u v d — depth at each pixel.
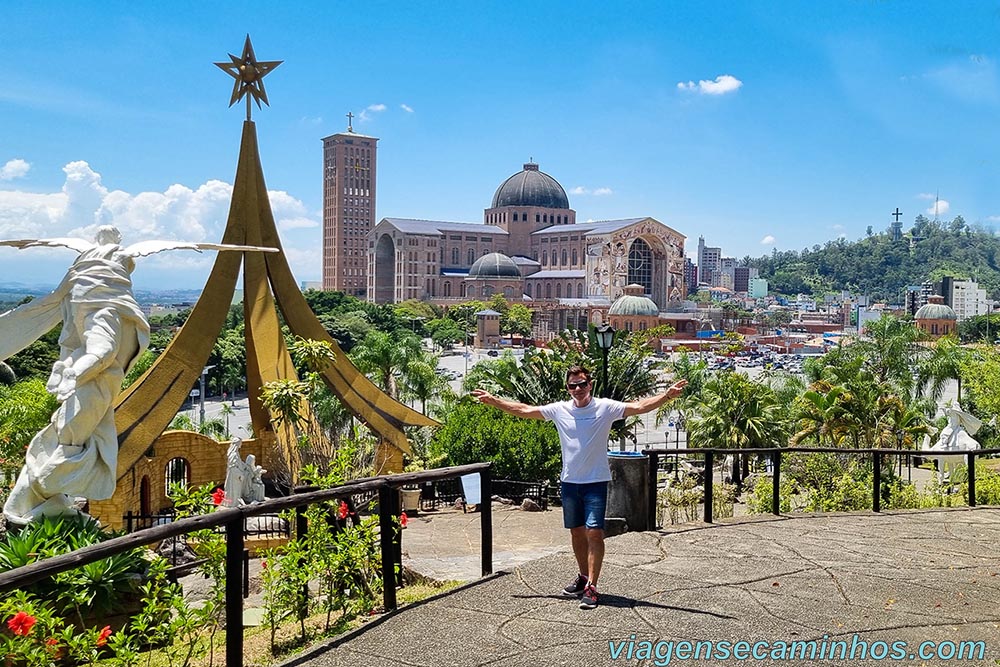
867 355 61.75
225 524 6.57
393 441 29.31
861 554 10.43
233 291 28.80
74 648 7.71
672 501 15.41
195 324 27.53
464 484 9.23
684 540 11.02
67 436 13.00
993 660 7.07
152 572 8.61
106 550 5.61
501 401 8.64
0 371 62.97
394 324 172.75
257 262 30.09
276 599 8.58
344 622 8.70
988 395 41.81
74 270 13.02
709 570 9.56
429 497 28.42
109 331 12.88
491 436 30.34
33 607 7.54
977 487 19.59
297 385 26.05
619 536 11.22
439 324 194.00
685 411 57.56
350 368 30.34
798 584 9.07
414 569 11.50
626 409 8.34
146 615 8.32
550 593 8.62
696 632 7.58
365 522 9.35
